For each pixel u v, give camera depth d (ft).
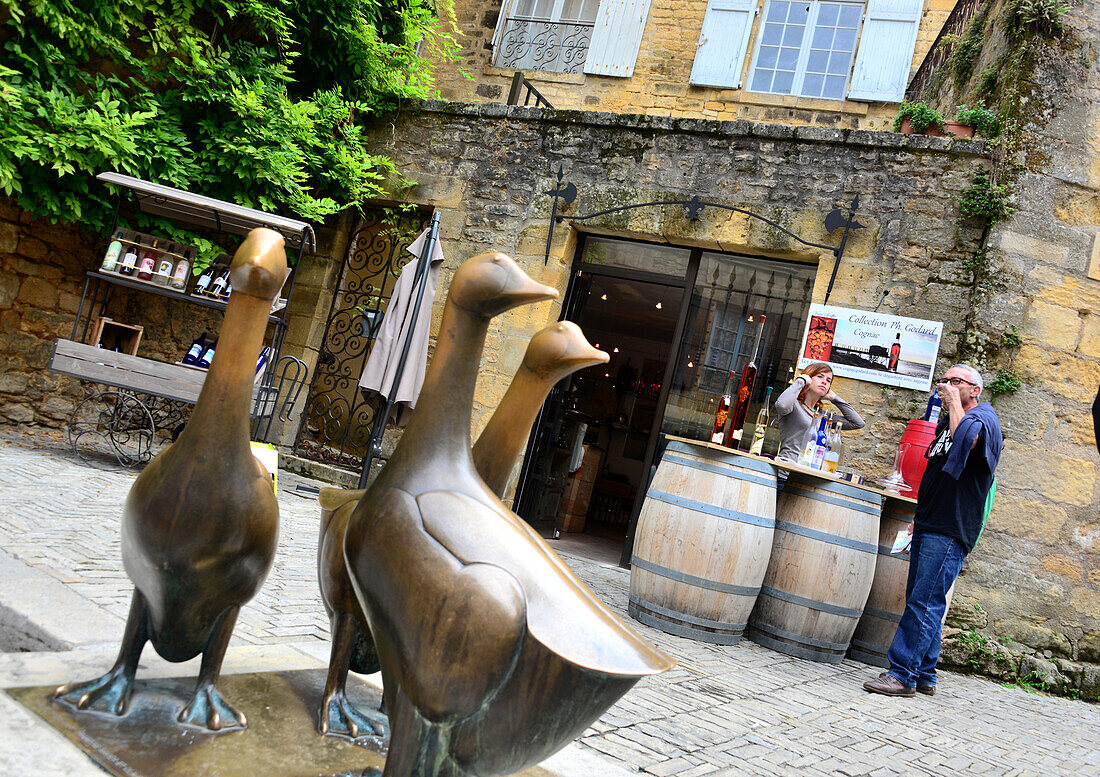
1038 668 19.31
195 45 23.61
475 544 3.84
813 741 11.00
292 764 4.79
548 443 27.14
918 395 21.42
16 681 5.13
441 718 3.81
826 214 23.17
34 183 21.48
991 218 21.40
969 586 20.01
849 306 22.45
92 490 17.34
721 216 24.08
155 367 21.08
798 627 17.08
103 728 4.71
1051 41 21.84
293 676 6.48
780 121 34.14
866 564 17.07
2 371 22.84
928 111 22.99
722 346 24.71
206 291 23.63
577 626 3.72
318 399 28.96
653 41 35.94
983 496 15.49
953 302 21.54
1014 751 12.84
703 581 16.28
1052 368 20.57
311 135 25.76
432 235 22.39
